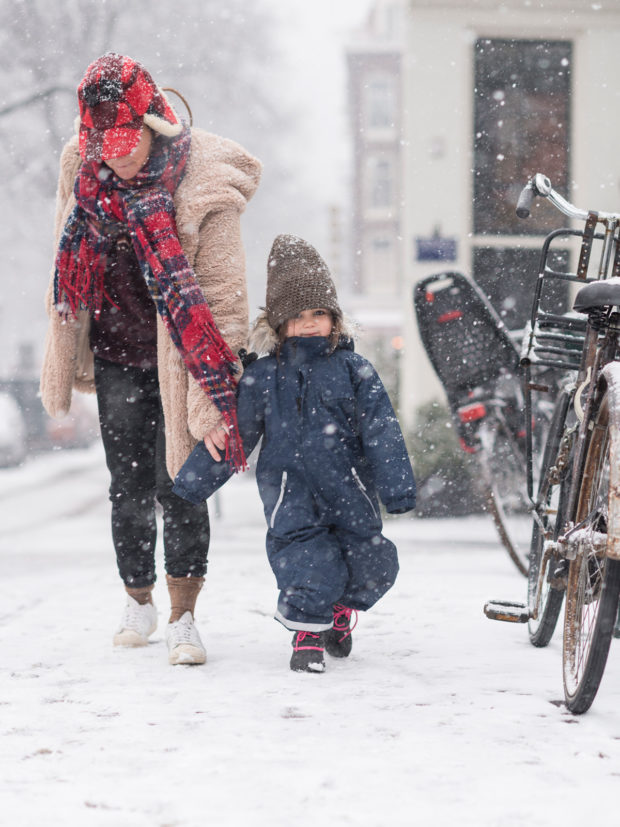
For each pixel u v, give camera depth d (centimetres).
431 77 2220
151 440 639
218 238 599
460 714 453
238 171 611
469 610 772
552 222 2233
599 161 2241
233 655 610
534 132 2248
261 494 589
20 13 4659
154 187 584
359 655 599
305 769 374
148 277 579
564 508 564
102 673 561
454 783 356
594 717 445
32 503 2861
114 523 646
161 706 477
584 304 473
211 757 391
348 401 575
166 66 4988
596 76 2231
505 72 2234
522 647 618
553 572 536
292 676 539
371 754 392
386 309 7838
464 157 2222
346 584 582
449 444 2008
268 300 588
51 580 1114
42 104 4669
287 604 553
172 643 587
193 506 605
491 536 1619
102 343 630
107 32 4788
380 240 8081
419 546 1466
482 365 972
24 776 373
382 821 320
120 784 361
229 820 323
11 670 577
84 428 5816
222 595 891
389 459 561
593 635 427
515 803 335
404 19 2227
